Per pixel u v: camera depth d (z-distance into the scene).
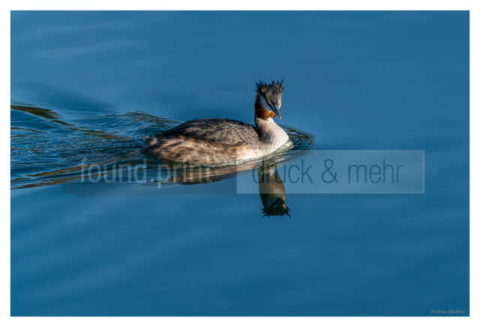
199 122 16.00
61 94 18.33
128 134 16.86
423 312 10.90
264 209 13.62
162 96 18.22
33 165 15.20
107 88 18.47
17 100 17.98
